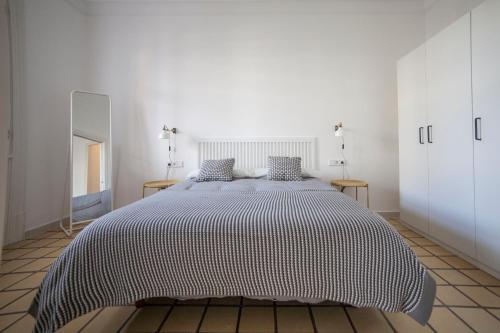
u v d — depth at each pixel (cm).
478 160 158
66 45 273
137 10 297
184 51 299
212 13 296
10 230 211
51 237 229
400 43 291
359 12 292
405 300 91
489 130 150
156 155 302
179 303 126
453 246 182
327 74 295
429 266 165
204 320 113
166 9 296
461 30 169
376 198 294
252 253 95
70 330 108
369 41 292
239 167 296
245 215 106
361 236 94
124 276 95
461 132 172
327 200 136
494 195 148
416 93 222
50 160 254
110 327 109
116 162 301
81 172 262
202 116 300
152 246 96
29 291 139
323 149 296
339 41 293
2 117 120
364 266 93
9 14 210
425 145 211
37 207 240
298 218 102
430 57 203
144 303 125
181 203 130
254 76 298
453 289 138
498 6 142
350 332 105
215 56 298
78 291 90
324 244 94
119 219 104
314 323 110
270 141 294
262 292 95
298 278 94
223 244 96
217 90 299
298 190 173
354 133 294
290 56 296
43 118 246
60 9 265
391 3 288
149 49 299
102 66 299
